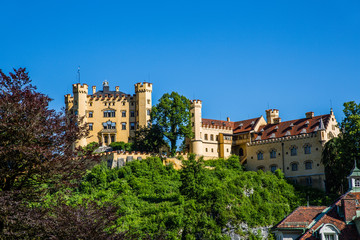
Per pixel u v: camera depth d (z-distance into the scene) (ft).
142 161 384.88
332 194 356.79
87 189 348.38
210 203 306.14
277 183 368.68
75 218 124.98
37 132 130.31
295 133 411.54
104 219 132.16
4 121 128.26
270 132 434.71
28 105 132.57
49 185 141.28
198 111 455.63
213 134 462.60
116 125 465.88
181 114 417.49
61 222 124.77
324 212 187.73
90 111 466.29
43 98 139.03
